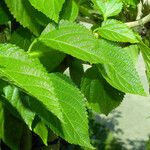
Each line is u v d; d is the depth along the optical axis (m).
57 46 0.37
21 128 0.44
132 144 3.30
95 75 0.48
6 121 0.43
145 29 0.56
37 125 0.40
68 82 0.40
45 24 0.40
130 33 0.43
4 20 0.43
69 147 1.45
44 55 0.41
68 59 0.52
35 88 0.29
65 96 0.38
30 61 0.31
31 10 0.39
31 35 0.44
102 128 2.74
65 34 0.38
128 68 0.40
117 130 3.46
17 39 0.44
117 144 2.73
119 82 0.40
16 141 0.44
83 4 0.56
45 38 0.38
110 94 0.49
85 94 0.48
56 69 0.51
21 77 0.29
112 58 0.40
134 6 0.61
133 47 0.56
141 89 0.40
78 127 0.37
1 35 0.48
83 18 0.57
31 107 0.38
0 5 0.43
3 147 0.54
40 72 0.30
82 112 0.38
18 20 0.39
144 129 3.54
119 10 0.47
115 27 0.44
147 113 3.76
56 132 0.37
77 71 0.53
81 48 0.37
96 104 0.49
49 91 0.29
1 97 0.39
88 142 0.37
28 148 0.55
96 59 0.36
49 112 0.37
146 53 0.47
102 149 2.58
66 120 0.37
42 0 0.35
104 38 0.44
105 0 0.48
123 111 3.76
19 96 0.38
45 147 0.62
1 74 0.29
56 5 0.35
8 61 0.30
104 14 0.47
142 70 3.44
